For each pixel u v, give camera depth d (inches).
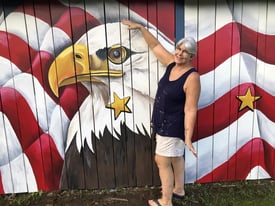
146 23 111.7
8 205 121.3
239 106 121.1
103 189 128.3
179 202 121.3
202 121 121.6
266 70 118.2
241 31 114.5
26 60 112.2
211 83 118.2
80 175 125.4
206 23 113.0
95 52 112.9
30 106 116.3
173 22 112.0
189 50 98.1
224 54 116.0
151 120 114.7
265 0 112.4
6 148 120.1
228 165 127.3
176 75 102.1
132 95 117.6
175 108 103.0
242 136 124.3
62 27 110.2
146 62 114.8
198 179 128.2
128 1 109.6
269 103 121.3
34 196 125.4
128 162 125.3
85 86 115.7
